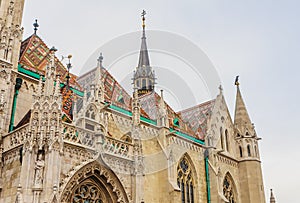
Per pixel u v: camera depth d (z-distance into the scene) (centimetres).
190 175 4309
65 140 2666
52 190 2373
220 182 4509
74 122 2944
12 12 3444
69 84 3709
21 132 2639
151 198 3638
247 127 5575
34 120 2517
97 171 2884
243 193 5181
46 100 2592
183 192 4109
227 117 5472
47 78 2698
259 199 5122
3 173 2644
